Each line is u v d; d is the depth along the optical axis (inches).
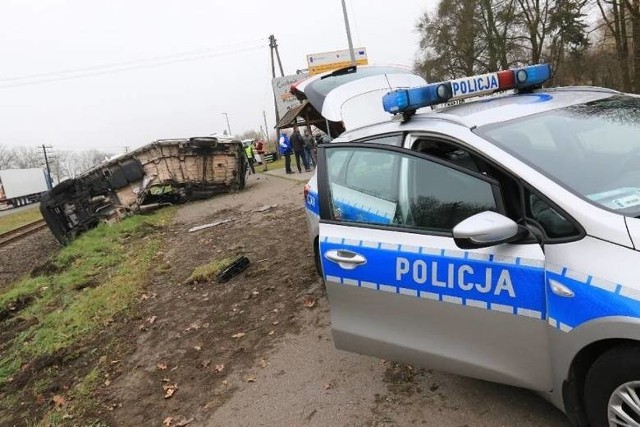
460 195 107.1
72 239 572.4
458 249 104.1
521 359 98.3
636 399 82.3
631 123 117.3
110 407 164.4
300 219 382.3
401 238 115.1
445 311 107.5
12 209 2082.9
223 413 146.6
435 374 138.5
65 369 203.6
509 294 96.3
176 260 337.1
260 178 810.2
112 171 606.2
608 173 100.3
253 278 258.5
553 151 105.1
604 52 1222.3
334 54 1339.8
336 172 135.7
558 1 1135.6
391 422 124.1
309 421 132.6
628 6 726.5
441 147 117.2
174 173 642.2
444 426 118.1
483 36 1379.2
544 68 142.9
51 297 322.7
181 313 232.2
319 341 174.6
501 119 115.1
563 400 95.0
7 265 552.4
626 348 81.7
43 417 168.9
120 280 310.5
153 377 178.2
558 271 88.7
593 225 86.6
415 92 123.3
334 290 128.0
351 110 282.7
